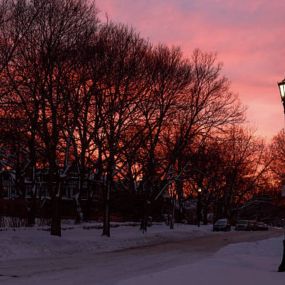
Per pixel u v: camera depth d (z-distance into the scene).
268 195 100.56
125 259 22.59
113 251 27.88
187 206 89.81
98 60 32.03
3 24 28.03
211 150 63.66
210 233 54.91
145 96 38.56
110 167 36.91
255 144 83.69
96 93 32.66
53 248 26.56
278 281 13.30
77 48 30.11
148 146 46.56
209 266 16.64
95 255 24.86
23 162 43.25
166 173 48.19
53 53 28.81
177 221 74.69
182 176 52.78
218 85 44.03
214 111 44.50
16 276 15.69
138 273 16.89
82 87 34.25
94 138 37.22
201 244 35.38
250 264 18.36
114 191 59.38
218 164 69.12
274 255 22.97
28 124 31.73
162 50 39.31
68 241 29.58
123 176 54.34
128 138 40.72
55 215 31.83
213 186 76.38
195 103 43.00
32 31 28.59
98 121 35.59
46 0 28.64
